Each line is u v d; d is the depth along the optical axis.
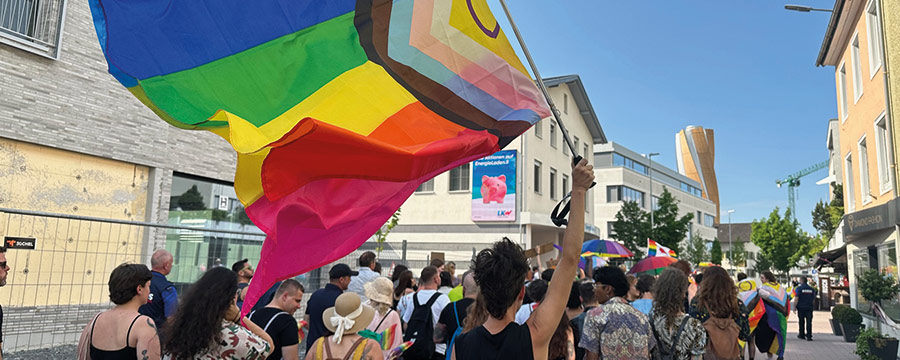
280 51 3.33
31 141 8.91
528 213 26.55
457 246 27.39
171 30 3.37
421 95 3.42
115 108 10.26
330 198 3.13
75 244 8.75
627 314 4.34
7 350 7.30
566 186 32.22
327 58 3.35
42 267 8.09
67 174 9.52
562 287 2.38
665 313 4.40
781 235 52.09
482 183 27.14
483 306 3.67
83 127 9.70
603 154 53.59
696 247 59.12
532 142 27.95
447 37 3.50
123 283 3.49
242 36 3.35
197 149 11.98
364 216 3.21
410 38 3.45
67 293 8.27
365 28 3.38
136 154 10.58
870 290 12.06
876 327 14.36
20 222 8.22
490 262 2.42
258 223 3.19
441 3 3.52
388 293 5.04
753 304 9.03
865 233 15.10
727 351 4.57
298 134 2.76
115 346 3.39
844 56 17.02
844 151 17.62
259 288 3.03
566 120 32.47
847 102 16.88
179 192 11.68
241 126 3.17
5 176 8.63
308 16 3.34
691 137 110.38
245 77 3.33
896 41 11.98
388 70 3.39
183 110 3.39
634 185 52.19
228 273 3.36
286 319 4.30
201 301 3.21
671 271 4.50
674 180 66.94
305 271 3.05
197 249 10.49
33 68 9.02
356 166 3.02
